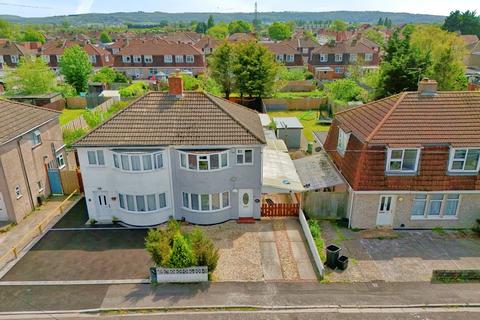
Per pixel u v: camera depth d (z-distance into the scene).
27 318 18.61
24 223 27.86
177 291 20.42
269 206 27.86
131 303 19.52
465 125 25.70
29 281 21.31
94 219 27.86
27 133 28.84
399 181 25.12
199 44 120.19
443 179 25.19
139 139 25.38
